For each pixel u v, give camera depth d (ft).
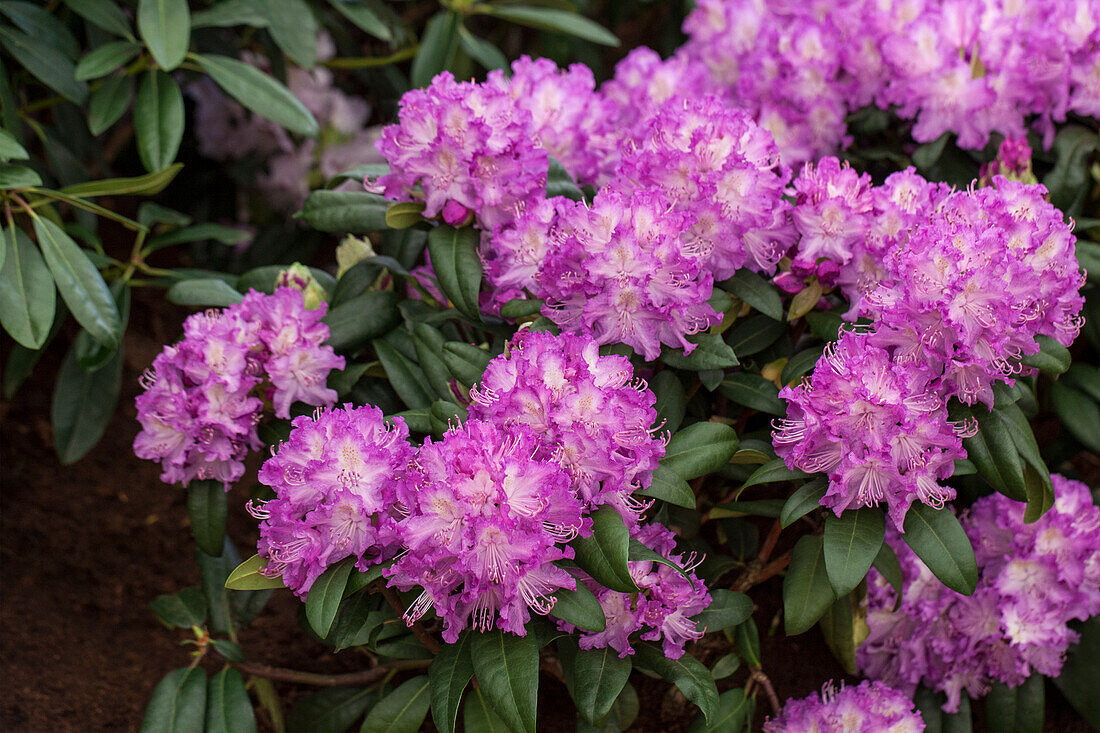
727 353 5.20
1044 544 5.53
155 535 6.40
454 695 4.95
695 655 5.66
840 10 6.22
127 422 6.75
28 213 5.82
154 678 5.95
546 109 5.70
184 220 6.38
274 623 6.09
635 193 5.14
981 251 4.96
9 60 6.40
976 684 5.66
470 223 5.44
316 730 5.66
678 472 5.13
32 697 5.80
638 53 6.53
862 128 6.19
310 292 5.57
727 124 5.29
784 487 5.72
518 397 4.90
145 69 6.17
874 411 4.94
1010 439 5.12
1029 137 6.08
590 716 5.07
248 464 6.55
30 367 6.22
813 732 5.42
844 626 5.48
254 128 7.20
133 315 7.11
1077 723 5.86
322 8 7.00
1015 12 6.00
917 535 5.05
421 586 4.99
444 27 6.65
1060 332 5.11
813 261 5.29
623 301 5.11
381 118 7.86
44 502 6.41
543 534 4.76
